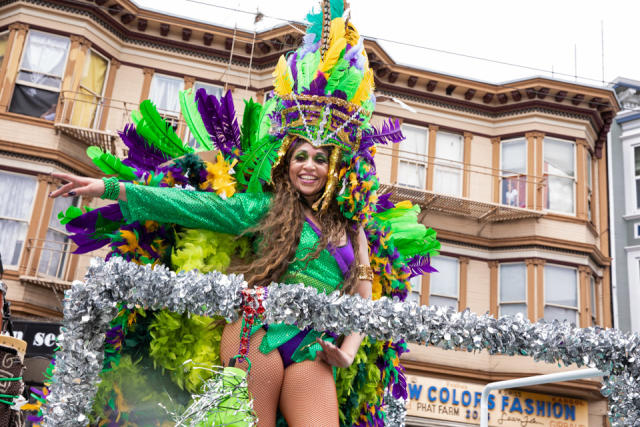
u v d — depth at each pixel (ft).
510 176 57.98
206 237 8.66
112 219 8.88
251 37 54.80
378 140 9.49
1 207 45.44
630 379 6.63
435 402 51.26
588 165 60.80
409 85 57.77
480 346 6.52
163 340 7.98
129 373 8.03
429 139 57.57
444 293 54.90
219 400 6.57
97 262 6.31
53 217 46.44
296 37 53.72
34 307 44.32
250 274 8.52
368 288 8.92
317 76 9.16
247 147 9.58
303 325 6.45
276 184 9.16
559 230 56.24
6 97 47.62
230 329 8.00
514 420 51.83
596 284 58.75
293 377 7.89
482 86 58.54
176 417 6.70
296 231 8.67
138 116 9.52
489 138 59.36
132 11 52.70
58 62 49.42
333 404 7.92
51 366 6.70
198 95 9.37
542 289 54.49
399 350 9.53
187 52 54.60
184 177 8.87
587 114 59.41
